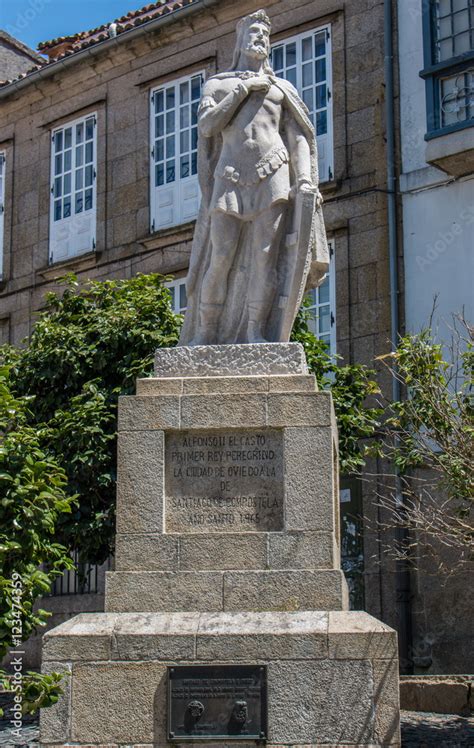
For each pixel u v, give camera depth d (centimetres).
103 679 714
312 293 1764
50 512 905
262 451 778
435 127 1656
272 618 727
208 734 701
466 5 1667
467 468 1076
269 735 698
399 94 1731
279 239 845
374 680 700
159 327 1374
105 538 1284
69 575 1781
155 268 1964
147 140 2009
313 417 773
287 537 757
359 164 1756
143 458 777
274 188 838
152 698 709
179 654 713
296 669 705
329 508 760
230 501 772
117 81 2064
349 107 1781
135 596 751
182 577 752
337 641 706
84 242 2075
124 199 2027
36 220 2158
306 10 1848
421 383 1154
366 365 1686
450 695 1063
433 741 912
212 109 855
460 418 1148
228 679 707
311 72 1836
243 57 884
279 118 862
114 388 1348
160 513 767
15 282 2172
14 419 938
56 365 1373
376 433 1549
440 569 1272
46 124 2161
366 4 1789
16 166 2206
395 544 1491
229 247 841
